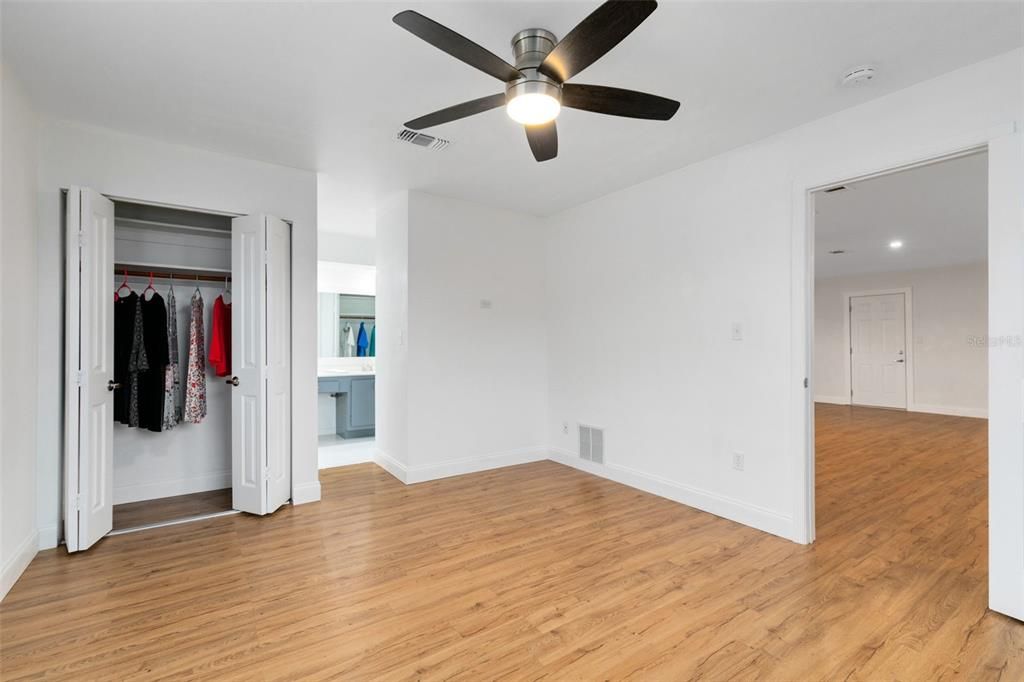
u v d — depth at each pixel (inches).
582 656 70.9
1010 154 80.6
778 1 69.4
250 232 127.0
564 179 147.7
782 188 113.5
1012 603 79.3
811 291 111.0
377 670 67.9
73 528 102.4
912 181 143.6
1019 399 78.9
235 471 131.3
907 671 67.2
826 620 79.4
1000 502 80.7
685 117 105.8
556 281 185.5
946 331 289.6
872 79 90.6
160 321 131.5
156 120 107.7
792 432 111.3
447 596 87.7
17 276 94.0
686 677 66.3
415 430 159.9
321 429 236.2
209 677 66.4
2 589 86.0
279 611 82.7
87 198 102.7
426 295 162.2
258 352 126.2
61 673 67.0
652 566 99.0
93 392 105.7
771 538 112.7
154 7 71.0
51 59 84.5
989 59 83.7
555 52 64.9
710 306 129.8
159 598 86.7
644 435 149.6
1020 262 79.0
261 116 106.0
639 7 55.6
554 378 187.0
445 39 61.7
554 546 109.0
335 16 73.2
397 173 142.3
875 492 145.1
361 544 110.3
